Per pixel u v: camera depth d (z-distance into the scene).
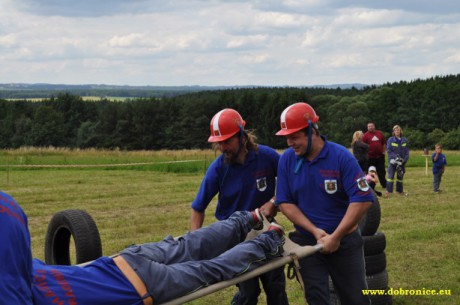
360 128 91.31
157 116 97.62
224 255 4.32
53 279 3.55
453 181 17.47
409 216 11.23
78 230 5.50
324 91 129.75
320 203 4.66
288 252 4.54
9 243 2.84
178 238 4.61
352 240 4.62
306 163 4.66
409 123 91.94
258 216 4.81
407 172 20.69
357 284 4.64
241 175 5.05
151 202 13.91
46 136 96.50
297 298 6.43
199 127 96.44
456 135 81.31
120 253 4.02
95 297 3.63
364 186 4.47
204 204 5.23
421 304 6.16
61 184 17.84
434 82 100.00
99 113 106.62
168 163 23.70
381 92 94.56
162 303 3.96
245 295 5.26
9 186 17.28
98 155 30.72
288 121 4.55
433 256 7.97
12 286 2.84
